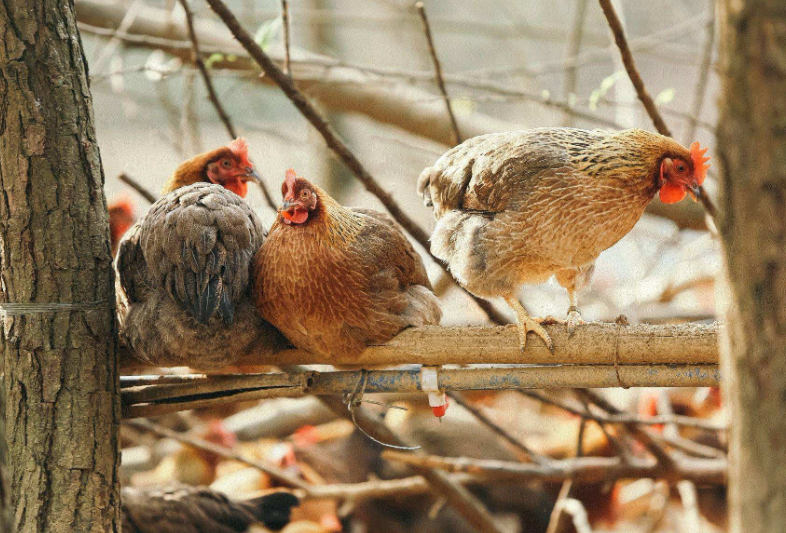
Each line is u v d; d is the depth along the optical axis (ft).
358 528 40.60
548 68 39.32
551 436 43.37
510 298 23.08
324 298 21.02
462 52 85.20
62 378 21.09
